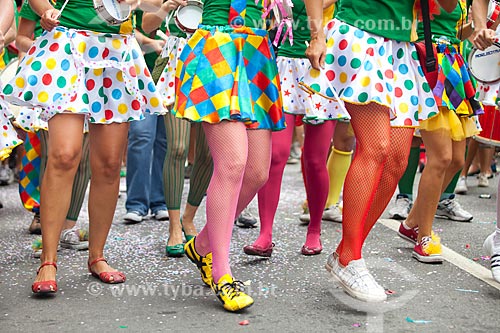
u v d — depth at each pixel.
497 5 4.24
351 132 5.03
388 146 3.31
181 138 4.52
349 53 3.31
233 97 3.15
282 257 4.36
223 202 3.20
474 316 3.16
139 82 3.63
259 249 4.24
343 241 3.40
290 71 4.27
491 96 4.64
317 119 4.11
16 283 3.71
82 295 3.48
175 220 4.48
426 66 3.46
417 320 3.09
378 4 3.34
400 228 4.60
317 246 4.45
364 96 3.23
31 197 5.09
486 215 6.02
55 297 3.45
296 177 8.66
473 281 3.78
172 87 4.55
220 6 3.28
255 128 3.32
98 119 3.54
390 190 3.48
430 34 3.46
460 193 7.39
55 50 3.37
